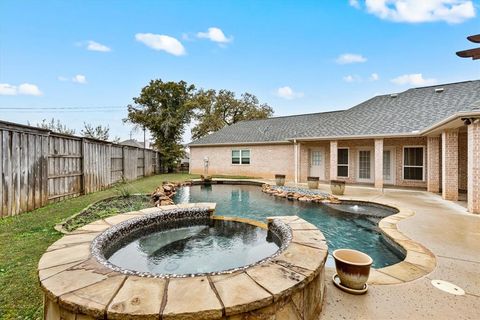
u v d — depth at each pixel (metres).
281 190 11.51
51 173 7.48
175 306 1.83
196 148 21.75
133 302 1.88
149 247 4.39
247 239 4.79
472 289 3.07
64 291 2.02
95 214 6.44
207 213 5.61
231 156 19.67
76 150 8.84
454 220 6.24
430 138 10.97
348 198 9.45
